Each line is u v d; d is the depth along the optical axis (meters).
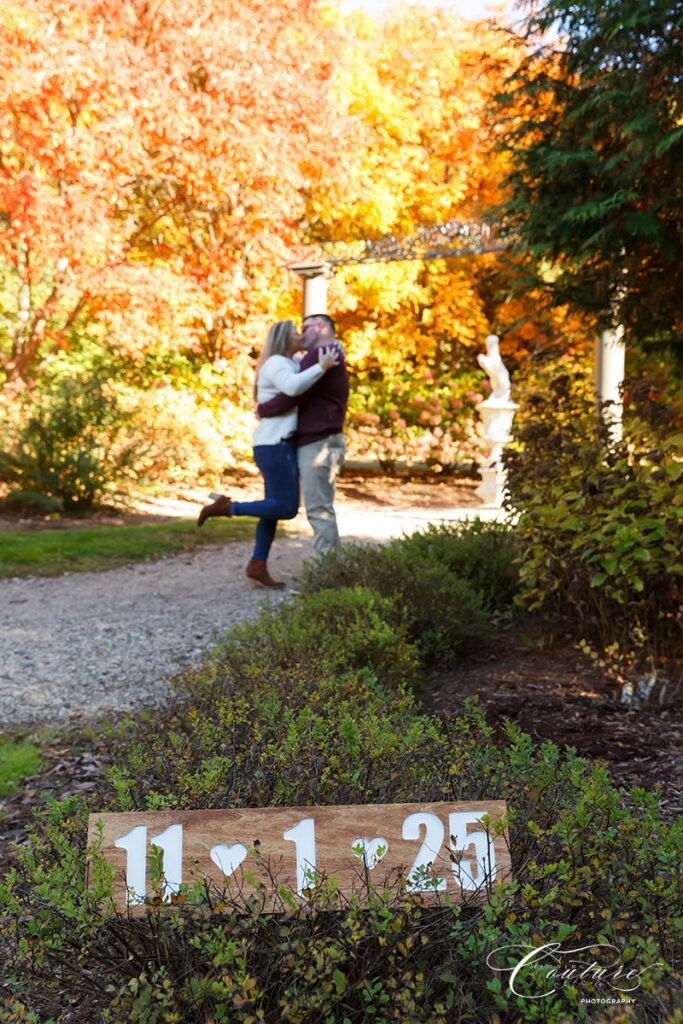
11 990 1.80
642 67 4.91
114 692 4.79
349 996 1.74
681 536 4.19
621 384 5.07
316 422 6.86
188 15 12.69
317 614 4.68
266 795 2.17
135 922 1.81
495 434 12.73
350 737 2.37
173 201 14.75
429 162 17.48
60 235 12.35
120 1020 1.67
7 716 4.44
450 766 2.26
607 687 4.22
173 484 13.38
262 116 13.08
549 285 5.86
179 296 13.20
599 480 4.53
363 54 17.12
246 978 1.59
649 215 4.95
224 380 14.68
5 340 14.95
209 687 3.57
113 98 12.20
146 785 2.39
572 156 4.98
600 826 2.02
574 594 4.55
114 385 13.55
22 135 12.27
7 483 11.73
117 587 7.52
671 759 3.41
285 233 14.29
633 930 1.83
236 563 8.46
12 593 7.33
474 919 1.80
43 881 1.83
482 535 6.25
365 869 1.79
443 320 17.77
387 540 9.34
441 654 4.79
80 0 12.48
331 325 6.97
